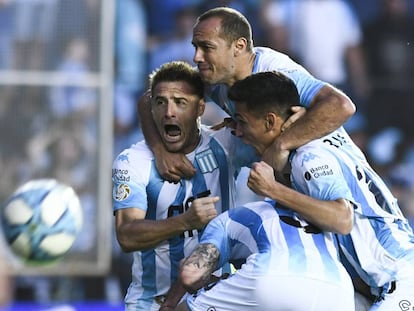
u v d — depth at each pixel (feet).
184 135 68.59
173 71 68.13
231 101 66.80
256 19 137.28
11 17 123.44
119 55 133.49
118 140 129.90
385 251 62.28
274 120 61.31
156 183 69.31
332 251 59.88
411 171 132.57
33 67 123.44
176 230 64.80
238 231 60.54
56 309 117.19
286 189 58.70
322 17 136.67
